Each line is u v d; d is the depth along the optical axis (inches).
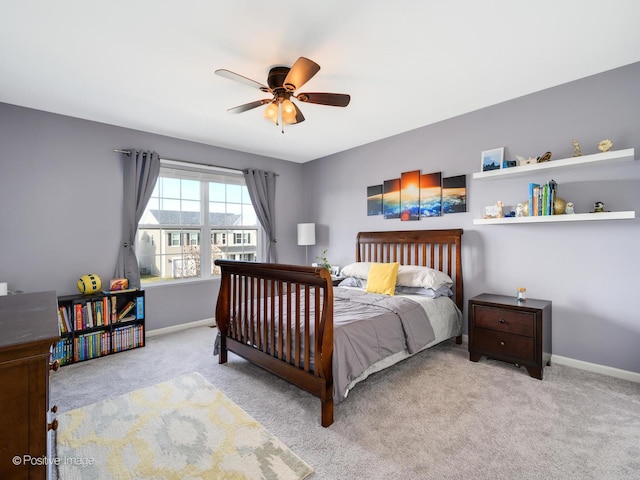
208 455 65.4
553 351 111.3
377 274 134.3
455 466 62.1
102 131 133.4
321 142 166.2
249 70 92.7
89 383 98.3
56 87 102.0
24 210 116.4
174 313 153.4
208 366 111.2
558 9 69.0
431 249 142.2
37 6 65.4
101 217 132.7
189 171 159.9
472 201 130.9
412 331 104.3
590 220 101.7
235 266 104.6
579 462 62.6
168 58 86.0
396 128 146.7
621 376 98.0
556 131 108.3
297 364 84.0
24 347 30.7
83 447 67.7
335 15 69.6
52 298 54.6
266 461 63.6
